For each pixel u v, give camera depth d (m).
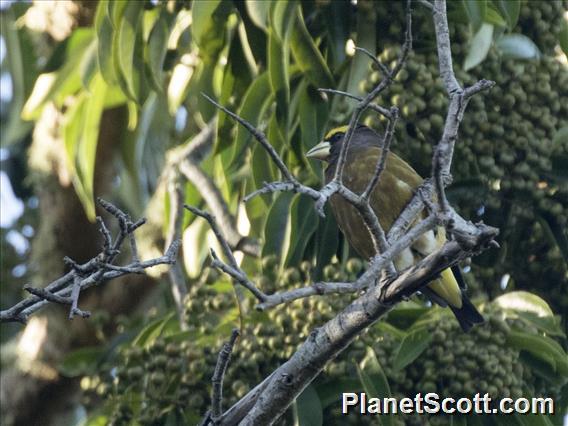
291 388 7.88
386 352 9.63
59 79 12.85
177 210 12.29
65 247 14.23
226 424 8.16
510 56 10.40
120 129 14.22
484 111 10.18
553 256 10.62
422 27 10.35
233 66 11.49
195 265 12.07
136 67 11.55
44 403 13.75
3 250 15.91
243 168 12.19
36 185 14.31
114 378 10.79
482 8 10.02
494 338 9.59
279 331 9.70
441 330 9.51
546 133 10.41
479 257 10.72
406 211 7.94
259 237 11.89
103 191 14.41
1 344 14.84
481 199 10.28
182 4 11.54
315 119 10.70
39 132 14.30
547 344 9.61
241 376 9.71
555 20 10.91
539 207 10.45
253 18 10.37
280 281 10.19
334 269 10.07
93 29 12.96
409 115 10.00
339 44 10.72
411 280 7.55
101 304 13.84
